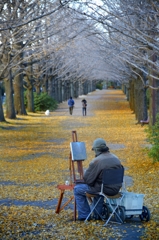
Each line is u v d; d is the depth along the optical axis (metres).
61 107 63.53
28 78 51.62
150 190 11.45
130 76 37.16
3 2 11.16
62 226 7.68
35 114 49.75
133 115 46.19
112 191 7.70
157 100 23.61
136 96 38.91
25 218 8.46
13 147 23.38
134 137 26.22
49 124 37.94
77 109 59.47
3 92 81.50
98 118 43.56
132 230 7.26
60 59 49.06
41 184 13.06
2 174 15.15
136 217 8.36
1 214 8.94
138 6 11.35
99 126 34.84
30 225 7.85
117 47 17.88
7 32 15.65
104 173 7.57
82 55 37.25
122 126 34.06
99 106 63.44
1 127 34.03
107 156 7.76
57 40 24.08
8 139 27.03
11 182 13.51
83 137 27.31
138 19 11.99
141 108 34.69
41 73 49.16
